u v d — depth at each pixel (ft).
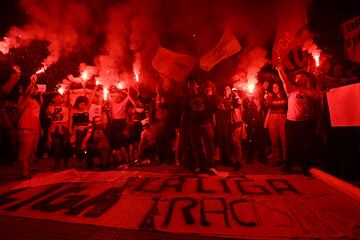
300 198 12.91
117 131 24.94
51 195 13.80
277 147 23.20
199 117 20.12
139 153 25.88
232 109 23.45
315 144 22.44
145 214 11.11
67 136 23.25
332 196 13.12
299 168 21.30
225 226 9.88
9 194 13.99
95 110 25.14
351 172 17.51
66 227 10.02
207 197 13.33
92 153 22.65
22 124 18.31
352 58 20.10
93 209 11.73
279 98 22.93
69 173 18.63
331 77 18.83
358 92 12.98
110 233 9.54
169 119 25.58
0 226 10.12
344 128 17.48
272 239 8.87
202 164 19.81
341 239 8.77
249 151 24.99
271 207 11.75
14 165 24.52
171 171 21.08
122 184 16.02
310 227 9.66
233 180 16.87
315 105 18.81
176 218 10.68
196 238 9.11
